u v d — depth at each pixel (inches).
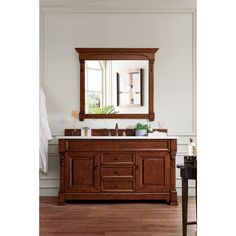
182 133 245.9
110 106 244.8
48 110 245.6
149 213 191.9
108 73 244.5
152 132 235.3
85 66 244.8
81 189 216.4
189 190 245.1
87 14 246.2
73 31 246.2
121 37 246.1
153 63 243.9
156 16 246.5
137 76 243.9
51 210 200.1
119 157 217.3
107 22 246.1
